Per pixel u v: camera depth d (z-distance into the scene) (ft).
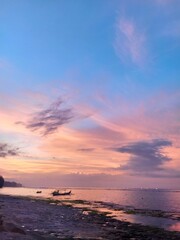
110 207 259.39
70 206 248.93
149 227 124.47
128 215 186.50
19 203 235.20
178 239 98.37
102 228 114.83
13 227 73.46
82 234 94.68
